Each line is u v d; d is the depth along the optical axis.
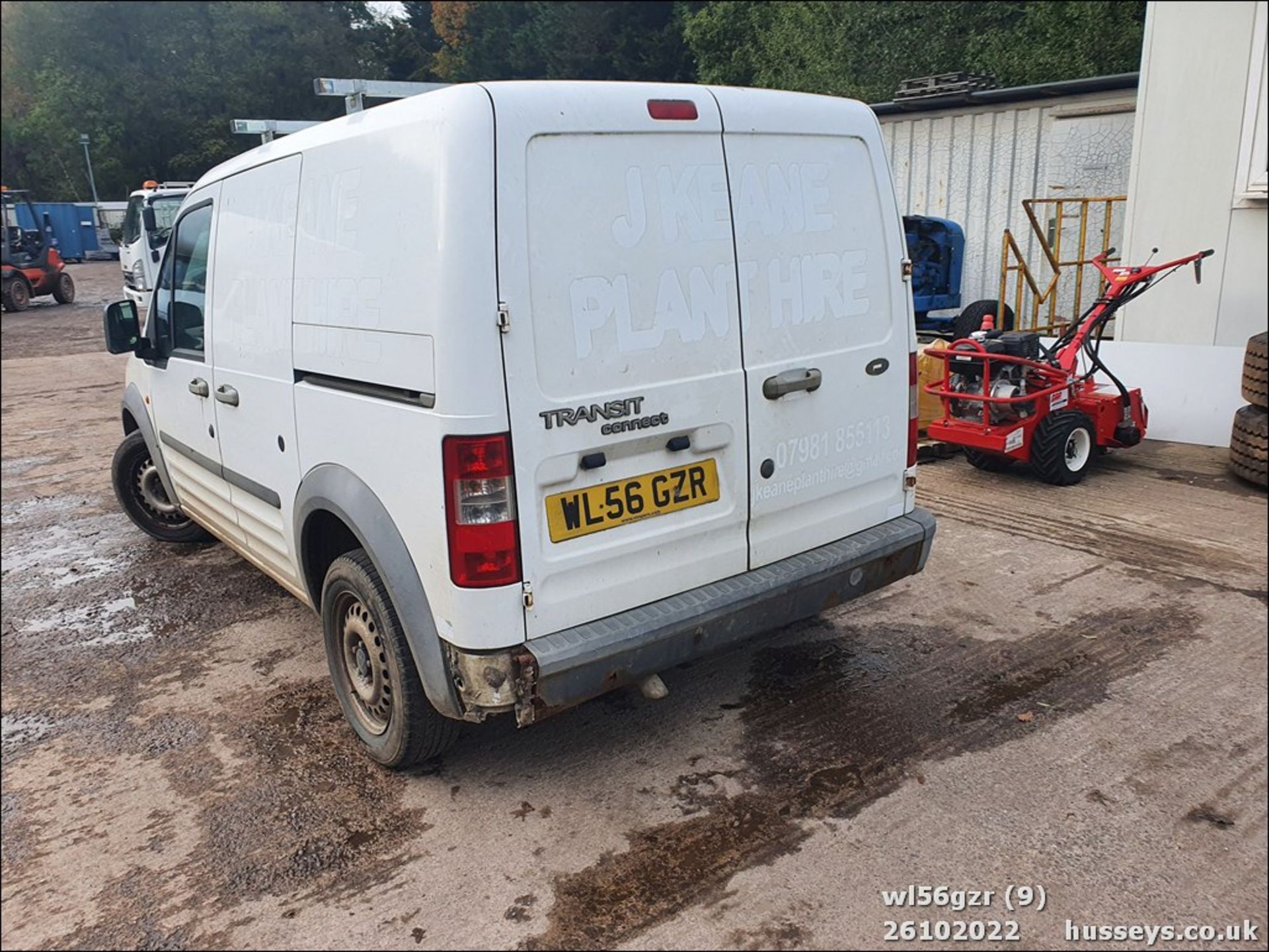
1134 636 4.09
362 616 3.23
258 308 3.61
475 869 2.76
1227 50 6.83
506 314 2.56
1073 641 4.06
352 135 2.94
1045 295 9.95
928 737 3.37
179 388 4.61
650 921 2.54
